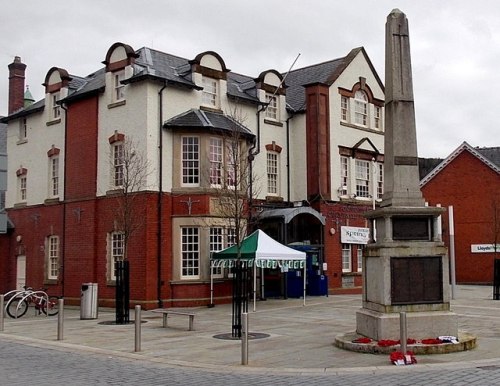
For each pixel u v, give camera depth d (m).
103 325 20.06
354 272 33.38
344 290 32.59
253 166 30.12
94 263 28.17
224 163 26.84
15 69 40.00
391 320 13.48
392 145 14.39
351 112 34.38
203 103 28.55
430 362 11.91
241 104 30.12
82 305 22.44
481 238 46.78
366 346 13.23
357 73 35.12
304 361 12.51
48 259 30.89
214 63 28.95
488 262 46.41
